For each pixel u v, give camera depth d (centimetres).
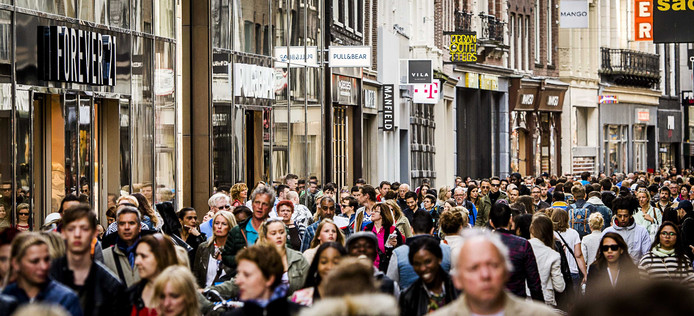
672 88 10925
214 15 3306
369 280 761
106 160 2705
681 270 1623
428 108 6269
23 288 980
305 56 3675
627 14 9500
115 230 1689
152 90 2923
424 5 5953
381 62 5256
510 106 7325
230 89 3425
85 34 2458
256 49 3638
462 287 745
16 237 988
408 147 5759
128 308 1102
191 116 3284
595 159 8875
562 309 1709
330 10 4462
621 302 405
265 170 3719
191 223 1930
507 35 7181
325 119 4478
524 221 1859
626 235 1977
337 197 4694
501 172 7231
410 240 1480
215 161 3325
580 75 8462
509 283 1484
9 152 2162
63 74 2339
